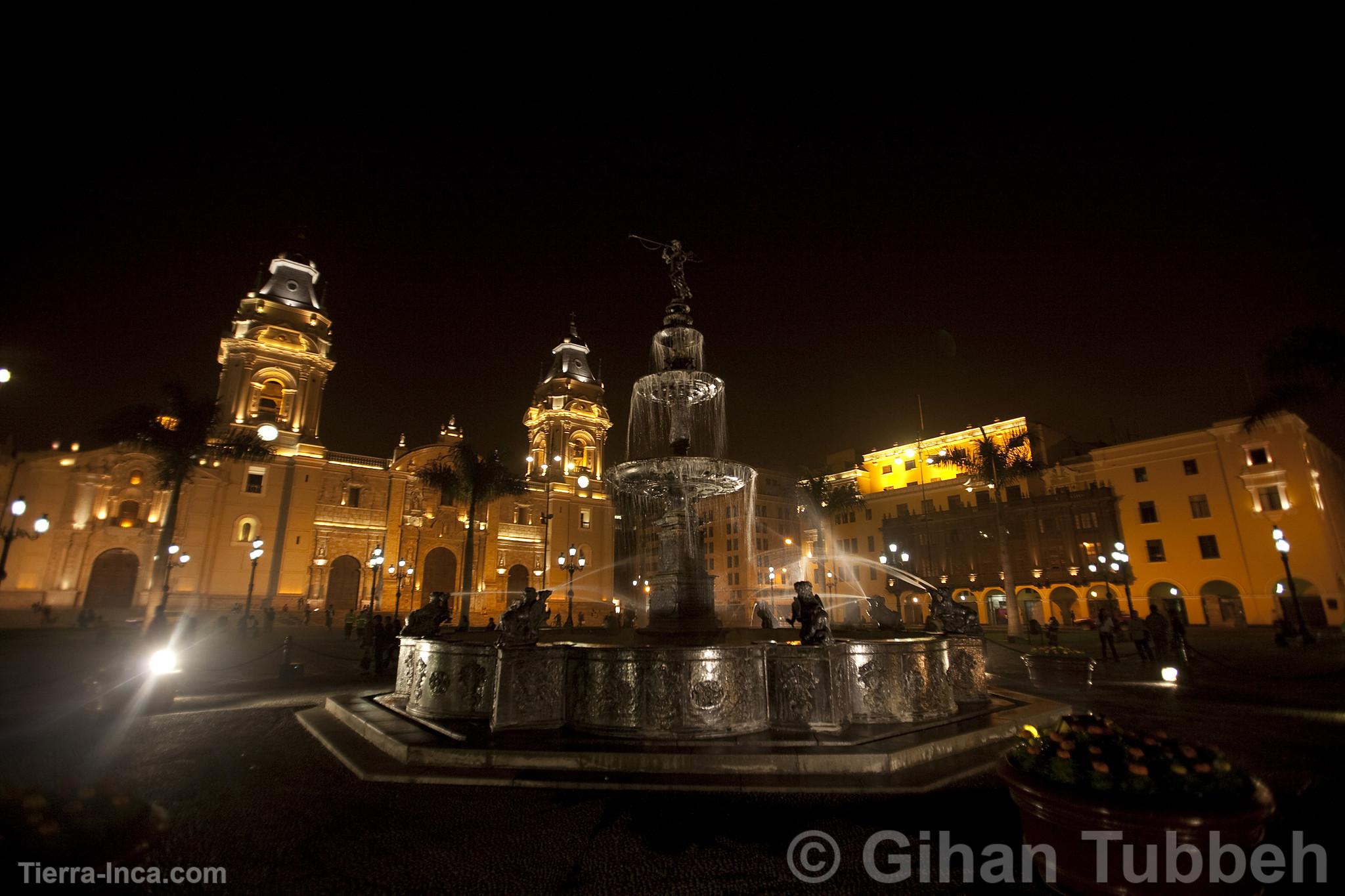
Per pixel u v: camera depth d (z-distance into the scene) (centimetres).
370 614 1903
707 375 1204
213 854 482
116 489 4222
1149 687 1386
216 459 3156
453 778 646
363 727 845
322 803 595
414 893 425
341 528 4997
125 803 429
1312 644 2344
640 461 1080
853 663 801
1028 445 5025
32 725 993
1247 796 368
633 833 518
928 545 5253
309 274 5478
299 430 5053
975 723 809
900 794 601
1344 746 796
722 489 1138
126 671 1173
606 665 759
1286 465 3784
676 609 1055
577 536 6156
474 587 5528
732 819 546
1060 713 909
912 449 5816
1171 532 4166
